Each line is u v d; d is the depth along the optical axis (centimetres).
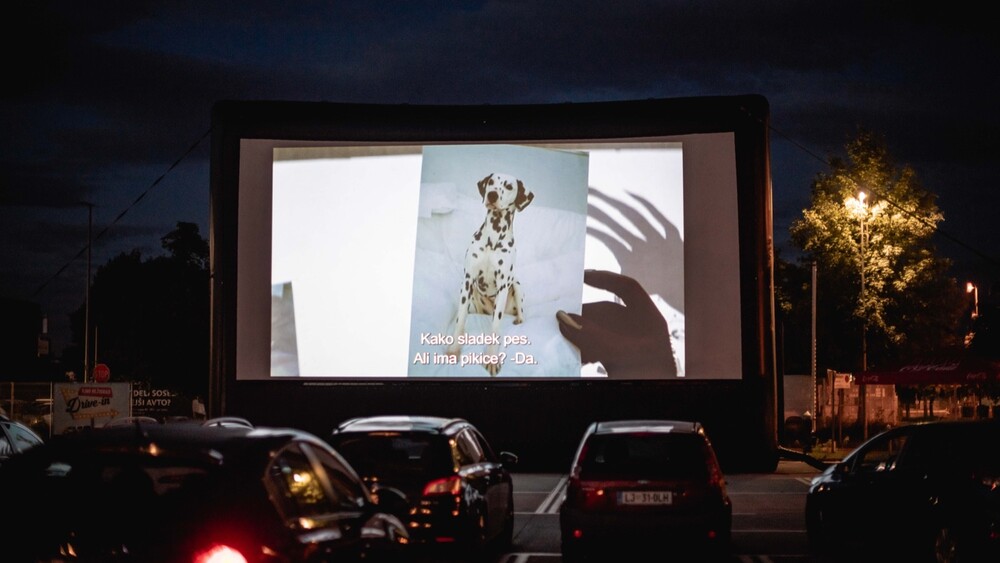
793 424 3956
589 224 3158
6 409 4391
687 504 1334
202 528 644
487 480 1419
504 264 3164
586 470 1363
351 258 3200
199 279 6938
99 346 7619
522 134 3186
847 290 4581
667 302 3128
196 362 6712
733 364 3106
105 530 660
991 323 3362
